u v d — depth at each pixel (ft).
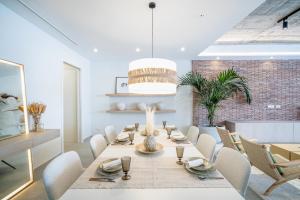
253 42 15.33
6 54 7.45
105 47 12.59
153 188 3.37
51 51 10.67
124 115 17.16
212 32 9.72
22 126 7.99
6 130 7.22
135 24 8.71
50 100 10.64
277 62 17.04
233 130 15.58
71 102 15.14
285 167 6.82
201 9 7.25
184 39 10.80
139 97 17.10
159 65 6.09
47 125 10.32
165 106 17.06
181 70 17.01
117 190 3.30
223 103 17.24
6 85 7.32
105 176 3.85
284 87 17.12
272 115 17.12
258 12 9.78
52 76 10.83
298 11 9.59
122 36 10.36
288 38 14.33
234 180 4.33
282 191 7.29
